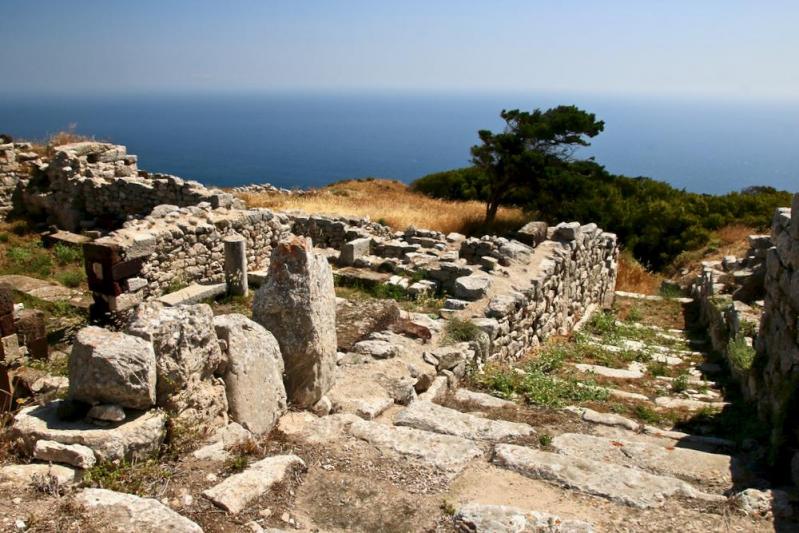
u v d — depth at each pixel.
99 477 3.99
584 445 5.69
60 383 7.94
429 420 5.97
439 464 4.86
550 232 14.98
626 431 6.68
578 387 8.72
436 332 9.07
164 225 13.81
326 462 4.87
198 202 17.39
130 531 3.38
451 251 14.89
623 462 5.43
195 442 4.68
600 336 13.56
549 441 5.71
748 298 11.95
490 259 12.59
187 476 4.27
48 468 3.97
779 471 5.33
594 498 4.48
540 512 4.05
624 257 23.22
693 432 7.26
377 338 8.45
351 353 7.82
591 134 24.39
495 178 25.16
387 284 13.14
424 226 23.19
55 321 11.83
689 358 11.41
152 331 4.54
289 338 5.89
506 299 10.47
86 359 4.38
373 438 5.26
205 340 4.84
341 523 4.05
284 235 17.08
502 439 5.70
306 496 4.34
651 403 8.40
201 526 3.73
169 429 4.53
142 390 4.37
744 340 9.37
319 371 6.07
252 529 3.77
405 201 30.80
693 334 14.03
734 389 9.02
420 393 7.40
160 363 4.54
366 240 15.27
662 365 10.71
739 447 6.37
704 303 14.77
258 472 4.36
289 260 5.89
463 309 10.42
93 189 18.92
